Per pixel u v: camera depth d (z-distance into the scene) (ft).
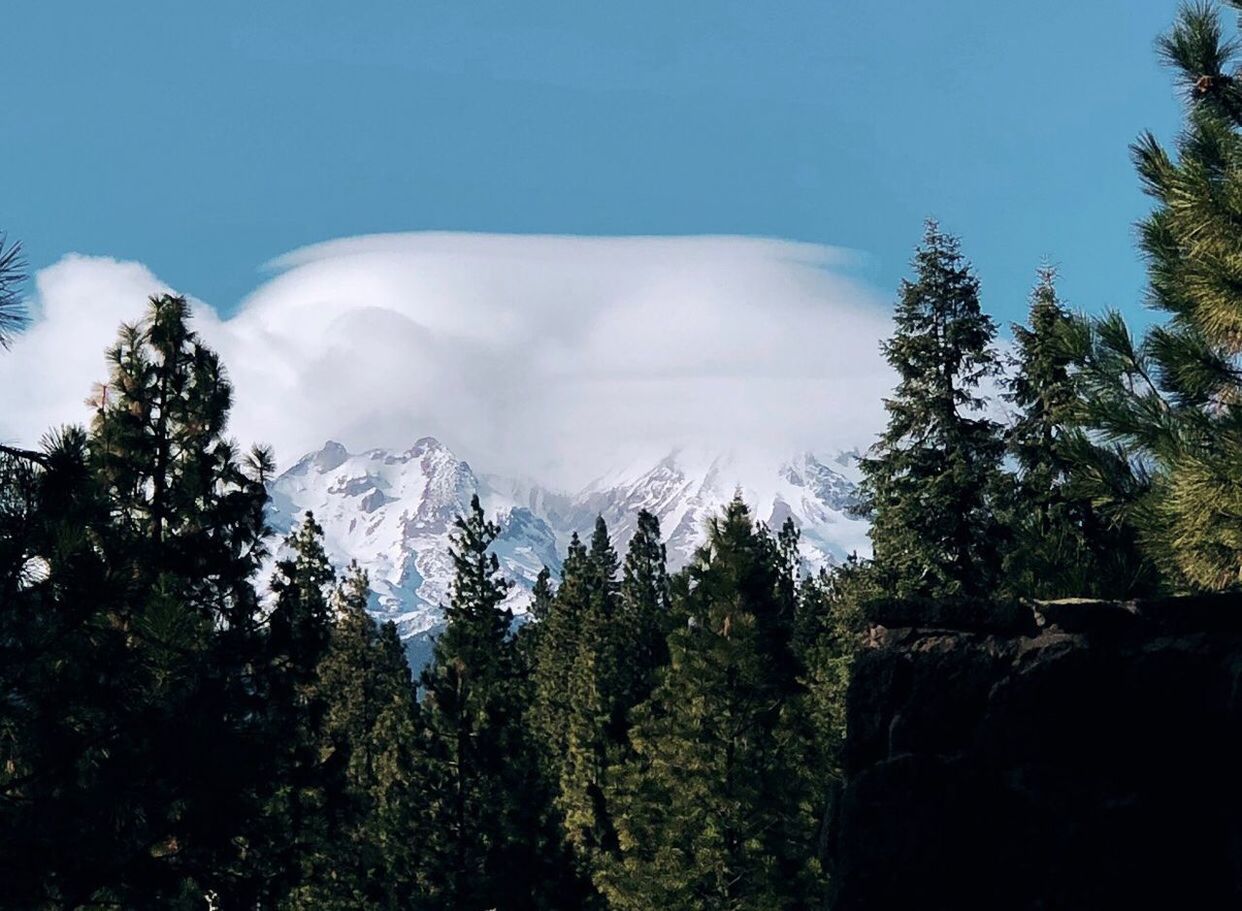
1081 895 21.67
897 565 119.03
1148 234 41.70
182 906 69.41
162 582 78.28
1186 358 39.68
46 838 46.11
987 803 22.84
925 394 120.47
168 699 58.59
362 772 190.90
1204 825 21.24
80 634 49.60
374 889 138.31
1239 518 37.22
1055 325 43.11
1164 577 40.40
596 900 149.07
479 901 139.03
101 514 46.32
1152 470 41.70
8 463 40.93
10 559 41.01
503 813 142.61
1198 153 40.55
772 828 131.44
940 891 22.79
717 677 135.74
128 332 98.27
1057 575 42.22
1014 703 22.97
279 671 98.78
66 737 48.26
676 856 131.23
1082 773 22.22
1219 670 21.59
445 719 145.89
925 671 24.27
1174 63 41.81
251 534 97.76
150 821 54.85
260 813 77.87
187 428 97.66
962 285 122.83
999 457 116.98
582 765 208.03
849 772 25.13
